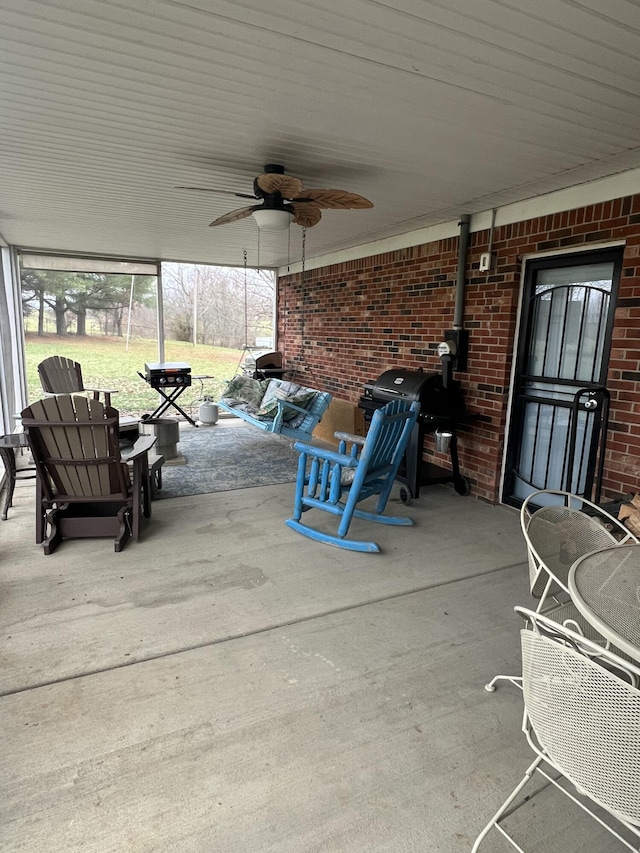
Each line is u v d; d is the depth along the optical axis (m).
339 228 4.80
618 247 3.16
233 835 1.34
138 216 4.60
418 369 4.89
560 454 3.64
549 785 1.52
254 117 2.39
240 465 4.98
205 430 6.61
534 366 3.81
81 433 2.94
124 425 3.81
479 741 1.69
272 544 3.21
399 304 5.11
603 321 3.31
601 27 1.62
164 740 1.66
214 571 2.83
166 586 2.65
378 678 1.99
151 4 1.54
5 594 2.54
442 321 4.54
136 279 8.80
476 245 4.12
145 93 2.16
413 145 2.71
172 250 6.57
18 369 6.52
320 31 1.68
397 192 3.56
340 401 5.77
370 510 3.85
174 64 1.91
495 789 1.51
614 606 1.21
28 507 3.80
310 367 7.07
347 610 2.47
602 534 1.90
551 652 1.10
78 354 8.55
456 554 3.12
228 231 5.17
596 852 1.33
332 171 3.18
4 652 2.09
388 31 1.67
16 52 1.83
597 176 3.14
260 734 1.69
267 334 12.75
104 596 2.54
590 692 1.02
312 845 1.32
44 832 1.34
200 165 3.14
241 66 1.92
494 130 2.47
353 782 1.52
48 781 1.49
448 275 4.43
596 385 3.36
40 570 2.80
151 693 1.87
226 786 1.49
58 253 6.71
